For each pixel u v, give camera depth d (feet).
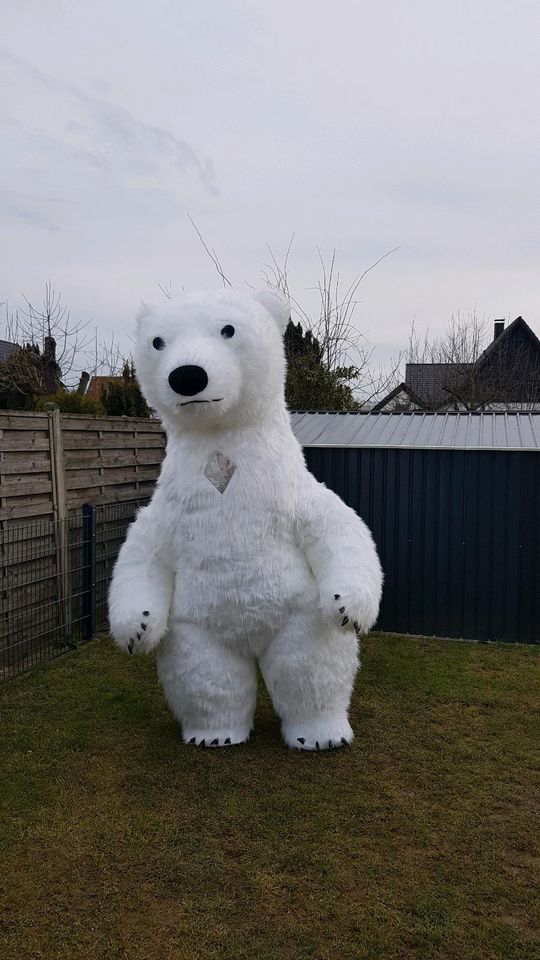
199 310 13.02
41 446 20.39
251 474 12.94
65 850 10.53
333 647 13.34
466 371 72.84
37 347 54.19
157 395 13.32
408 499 23.11
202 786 12.39
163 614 13.12
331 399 49.62
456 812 11.53
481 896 9.38
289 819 11.30
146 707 16.24
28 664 19.54
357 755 13.57
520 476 22.07
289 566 13.12
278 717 15.48
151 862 10.21
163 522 13.44
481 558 22.50
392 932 8.68
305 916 9.00
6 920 9.00
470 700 16.56
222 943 8.54
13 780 12.72
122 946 8.52
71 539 22.13
